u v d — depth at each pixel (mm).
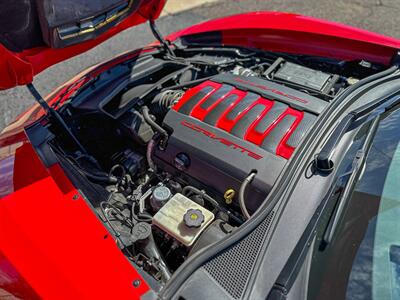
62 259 2148
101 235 2248
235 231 2018
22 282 2094
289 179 2279
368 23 6246
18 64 2527
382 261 1902
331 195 2205
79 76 3656
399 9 6562
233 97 2904
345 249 1996
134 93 3277
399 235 1957
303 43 3785
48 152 2686
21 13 2377
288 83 3340
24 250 2193
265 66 3752
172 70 3619
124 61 3566
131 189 2934
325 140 2439
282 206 2174
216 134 2680
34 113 3264
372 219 2051
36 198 2418
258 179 2436
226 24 4102
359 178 2230
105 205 2645
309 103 2771
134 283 2029
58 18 2525
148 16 3592
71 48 3076
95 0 2697
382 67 3469
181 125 2793
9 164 2648
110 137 3248
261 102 2838
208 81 3139
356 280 1888
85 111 3135
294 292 1876
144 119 3059
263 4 6816
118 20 3068
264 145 2551
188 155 2691
